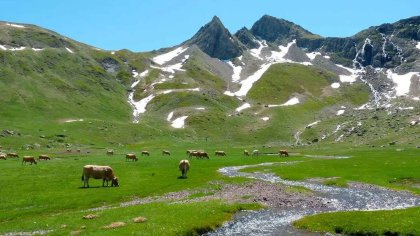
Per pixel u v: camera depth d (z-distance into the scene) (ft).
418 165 298.15
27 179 241.55
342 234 127.65
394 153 445.78
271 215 156.15
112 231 120.26
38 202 174.60
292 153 536.42
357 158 390.01
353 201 186.60
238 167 351.67
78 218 140.67
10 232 125.80
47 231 125.29
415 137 604.90
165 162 366.22
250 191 209.97
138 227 125.29
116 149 565.94
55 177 252.01
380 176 262.67
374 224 130.41
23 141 548.31
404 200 189.06
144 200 186.09
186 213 146.82
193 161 390.21
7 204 169.89
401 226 126.21
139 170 298.76
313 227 133.59
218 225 138.72
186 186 225.35
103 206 172.65
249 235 125.80
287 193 204.64
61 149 529.04
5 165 325.21
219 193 204.64
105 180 242.58
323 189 225.15
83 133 643.45
